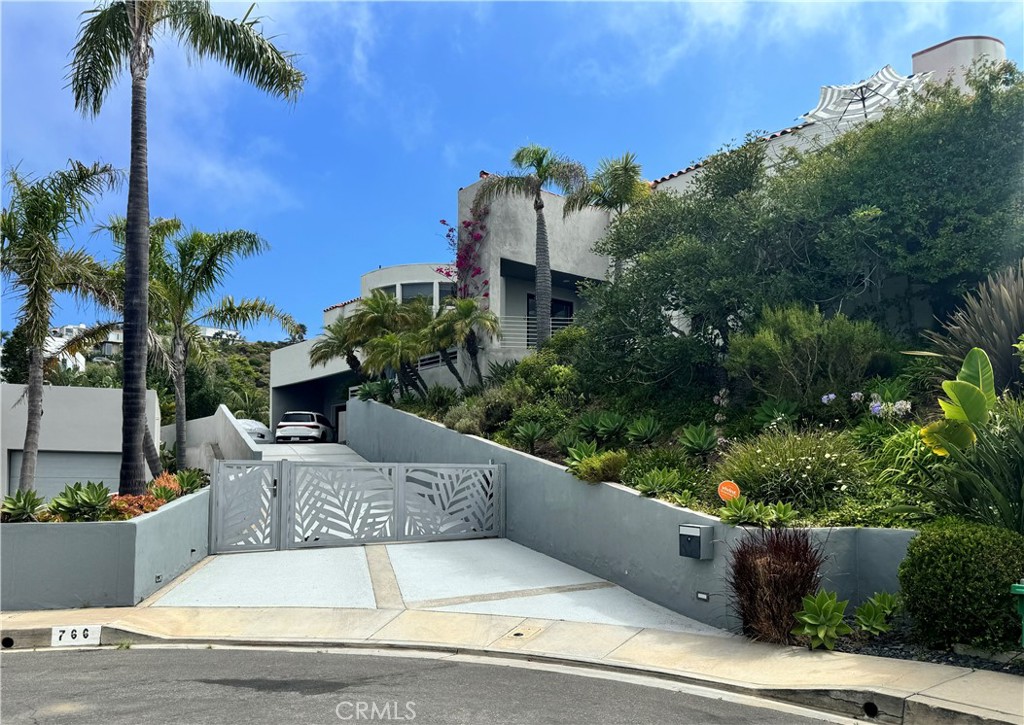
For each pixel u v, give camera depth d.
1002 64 12.93
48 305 14.55
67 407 21.34
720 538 8.66
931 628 7.05
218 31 13.83
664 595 9.50
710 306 13.67
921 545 7.16
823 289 13.86
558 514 12.25
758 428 12.37
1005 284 10.97
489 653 7.77
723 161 15.59
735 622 8.31
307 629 8.48
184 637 8.15
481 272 21.50
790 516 8.59
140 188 12.84
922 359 12.17
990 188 12.30
